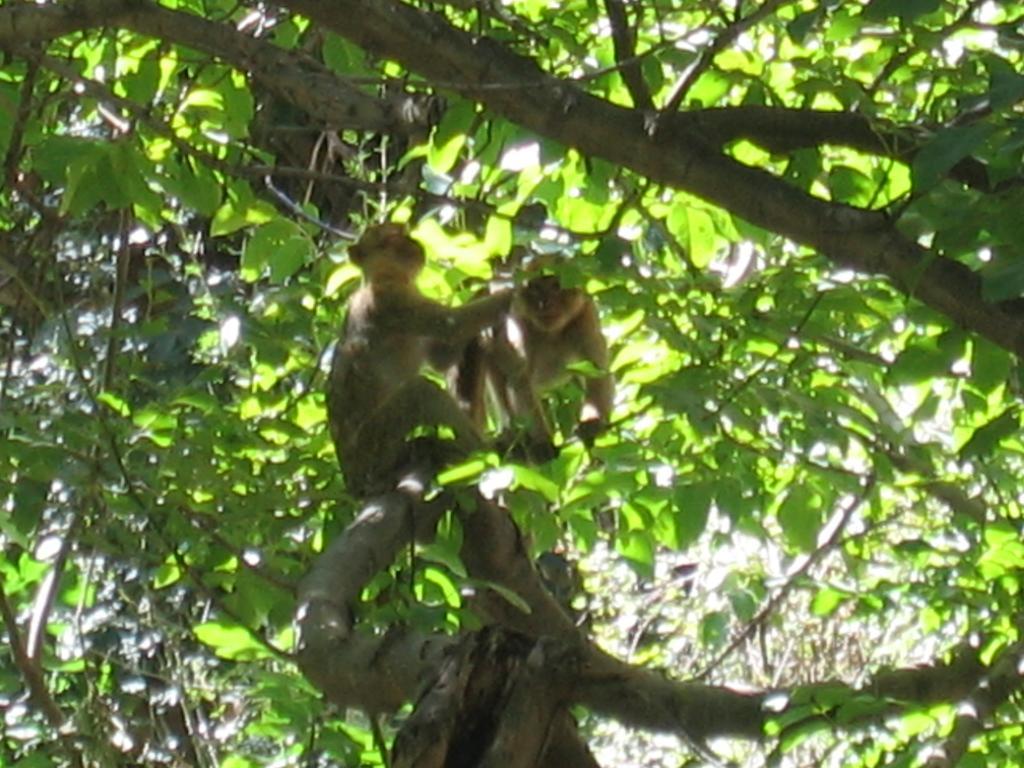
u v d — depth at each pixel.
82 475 9.98
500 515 10.24
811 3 10.24
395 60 8.78
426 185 11.45
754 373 10.64
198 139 10.50
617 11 9.11
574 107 8.69
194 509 9.96
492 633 7.11
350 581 8.29
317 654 7.34
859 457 12.82
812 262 10.93
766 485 11.35
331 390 12.96
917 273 8.48
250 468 10.34
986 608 10.25
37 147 9.79
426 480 10.25
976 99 8.02
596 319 13.16
